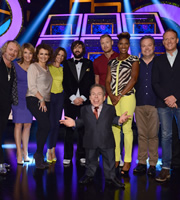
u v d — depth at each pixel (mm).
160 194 2434
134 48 9789
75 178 2971
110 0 14625
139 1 14312
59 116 3979
